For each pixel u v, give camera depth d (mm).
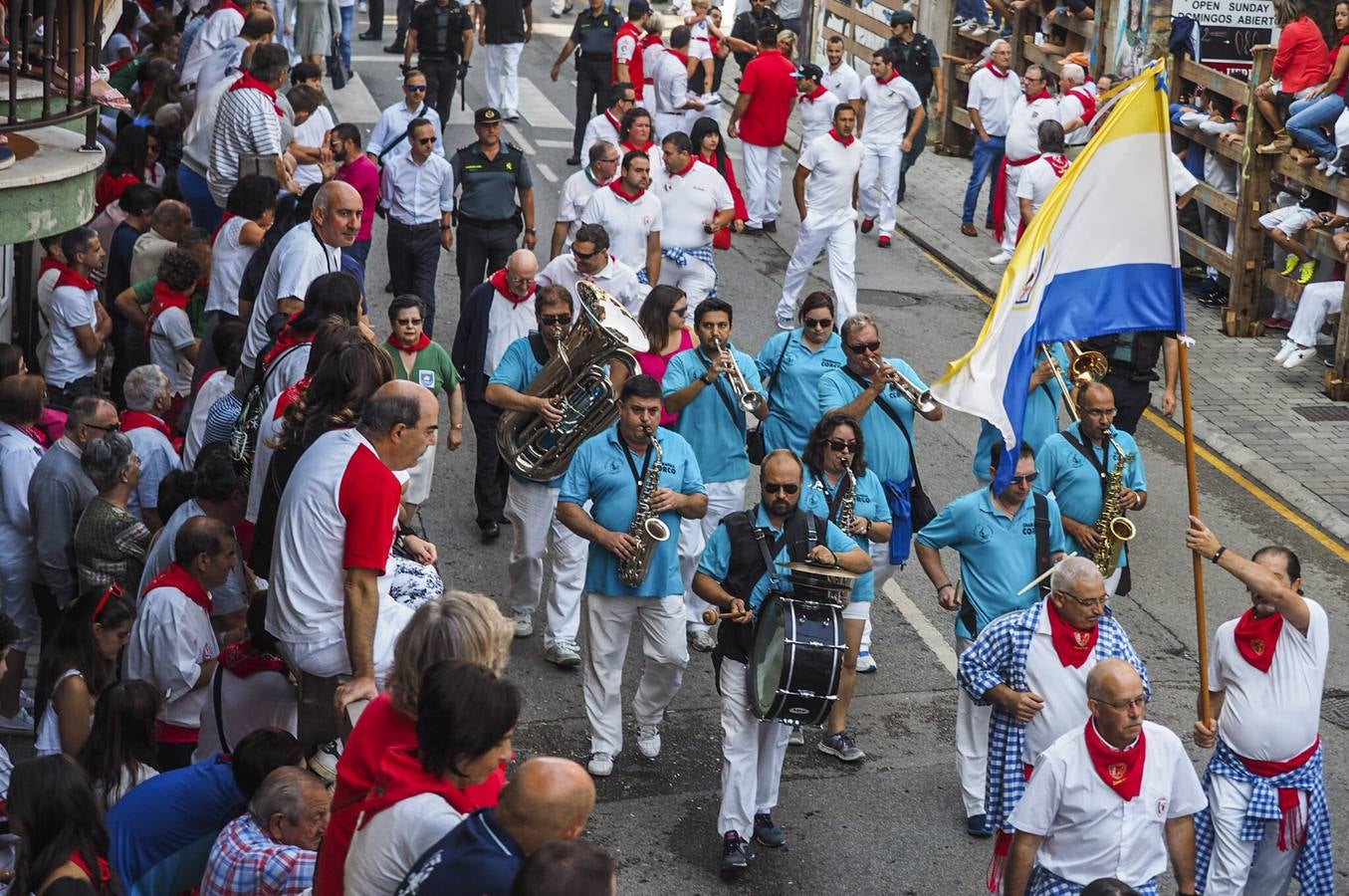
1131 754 6367
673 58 19422
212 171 12406
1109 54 19328
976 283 18172
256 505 6859
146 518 8875
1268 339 16438
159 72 16469
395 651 4816
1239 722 7301
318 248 8805
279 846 5625
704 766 8883
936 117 24203
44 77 7684
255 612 6449
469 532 11508
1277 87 15516
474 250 14156
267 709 6516
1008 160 18125
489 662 4820
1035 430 10141
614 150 13305
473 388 11047
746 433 10094
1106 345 11711
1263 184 16000
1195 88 17891
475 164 14109
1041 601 7312
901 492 9508
